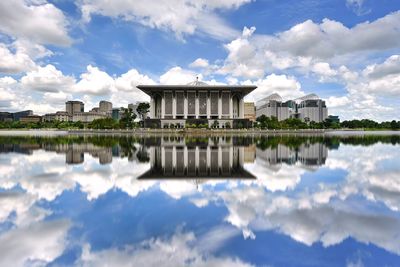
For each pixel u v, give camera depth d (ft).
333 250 20.58
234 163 66.74
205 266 18.53
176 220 26.94
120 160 72.33
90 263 18.83
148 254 20.16
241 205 31.65
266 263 18.93
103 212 29.25
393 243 21.65
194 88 449.48
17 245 21.40
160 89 453.17
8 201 33.14
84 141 165.68
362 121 597.52
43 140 176.14
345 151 98.94
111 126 412.57
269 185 42.29
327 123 533.55
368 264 18.69
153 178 47.60
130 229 24.63
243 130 355.77
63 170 55.67
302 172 53.83
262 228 24.86
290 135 285.64
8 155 83.76
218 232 23.97
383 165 63.36
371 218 27.12
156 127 438.81
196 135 280.72
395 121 572.10
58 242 21.99
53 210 29.86
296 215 28.12
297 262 18.99
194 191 38.45
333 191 38.17
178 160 72.64
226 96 466.29
